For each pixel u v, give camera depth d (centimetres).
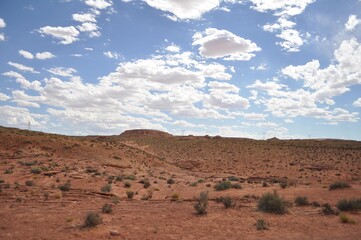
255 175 6794
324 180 5159
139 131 19650
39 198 2372
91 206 2108
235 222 1627
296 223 1602
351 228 1488
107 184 3072
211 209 2031
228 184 3234
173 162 9469
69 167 4609
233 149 11412
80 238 1284
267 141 13550
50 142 6656
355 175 6066
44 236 1306
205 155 10575
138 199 2608
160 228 1485
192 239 1295
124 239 1284
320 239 1286
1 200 2252
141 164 6994
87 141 7594
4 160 4909
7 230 1405
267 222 1620
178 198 2639
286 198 2494
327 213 1838
